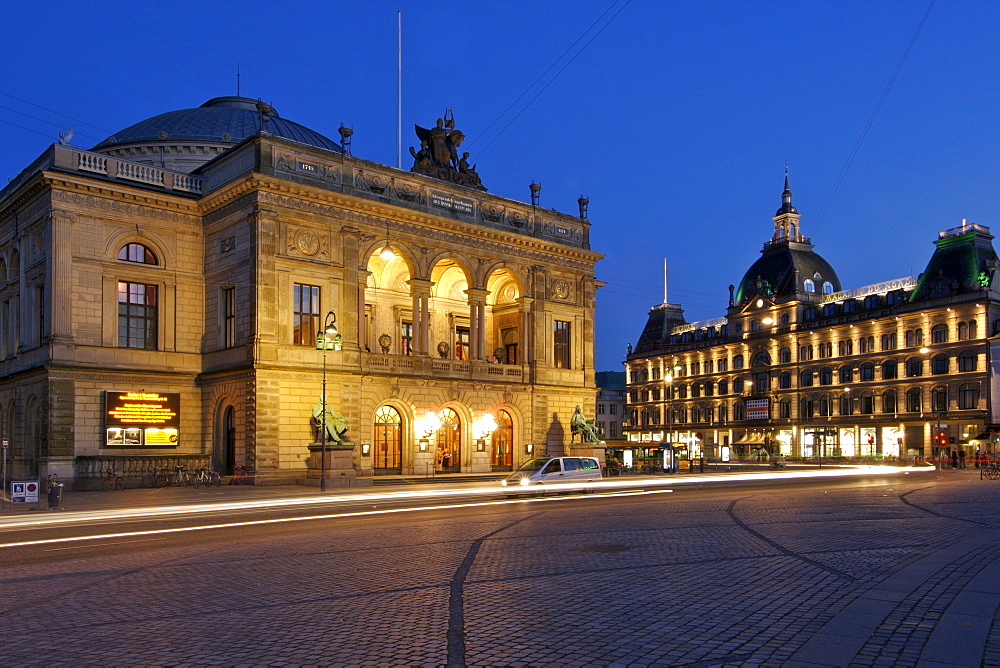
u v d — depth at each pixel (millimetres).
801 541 21359
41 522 31906
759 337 124938
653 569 17047
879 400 107312
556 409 71938
